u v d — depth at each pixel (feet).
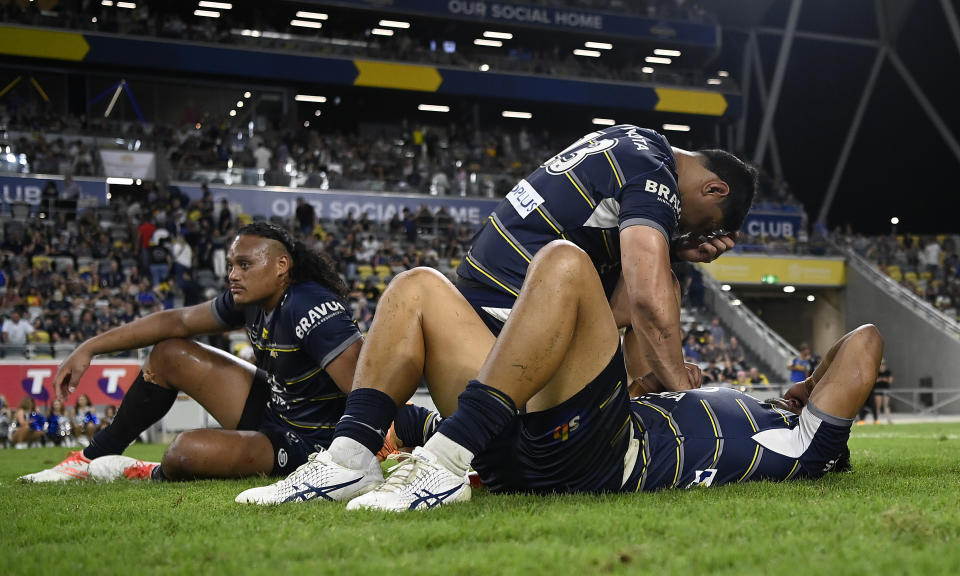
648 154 8.98
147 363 13.17
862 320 95.40
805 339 104.68
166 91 94.68
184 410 45.47
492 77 99.81
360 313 64.75
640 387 10.32
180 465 11.86
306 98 101.71
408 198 84.23
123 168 75.72
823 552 5.25
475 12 98.99
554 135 116.37
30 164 71.77
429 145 98.07
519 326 7.49
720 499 7.66
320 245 74.38
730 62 119.55
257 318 12.51
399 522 6.81
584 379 7.73
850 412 8.93
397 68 96.84
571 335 7.55
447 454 7.66
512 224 8.94
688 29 106.93
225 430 12.22
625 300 9.95
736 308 83.20
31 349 48.65
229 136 89.15
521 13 100.78
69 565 5.48
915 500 7.59
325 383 12.41
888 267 98.73
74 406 44.01
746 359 80.18
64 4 91.40
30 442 42.65
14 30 83.87
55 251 66.49
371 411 8.41
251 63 91.71
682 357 8.86
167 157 78.64
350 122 108.27
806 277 94.99
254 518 7.30
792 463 8.95
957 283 96.63
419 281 8.55
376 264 75.56
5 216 69.21
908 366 89.86
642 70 106.11
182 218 70.64
